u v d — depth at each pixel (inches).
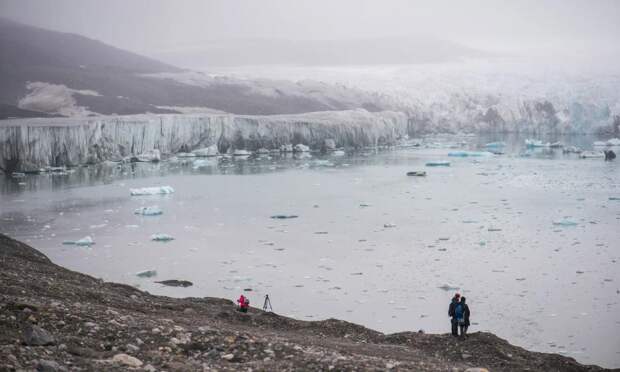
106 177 3973.9
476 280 1715.1
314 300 1550.2
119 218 2637.8
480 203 2940.5
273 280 1728.6
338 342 906.7
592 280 1695.4
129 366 601.9
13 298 766.5
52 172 4234.7
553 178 3710.6
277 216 2652.6
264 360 692.7
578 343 1259.8
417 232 2337.6
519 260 1916.8
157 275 1777.8
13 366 533.6
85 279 1154.0
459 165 4471.0
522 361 898.7
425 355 880.3
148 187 3440.0
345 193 3275.1
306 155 5315.0
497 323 1381.6
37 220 2581.2
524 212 2694.4
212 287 1657.2
